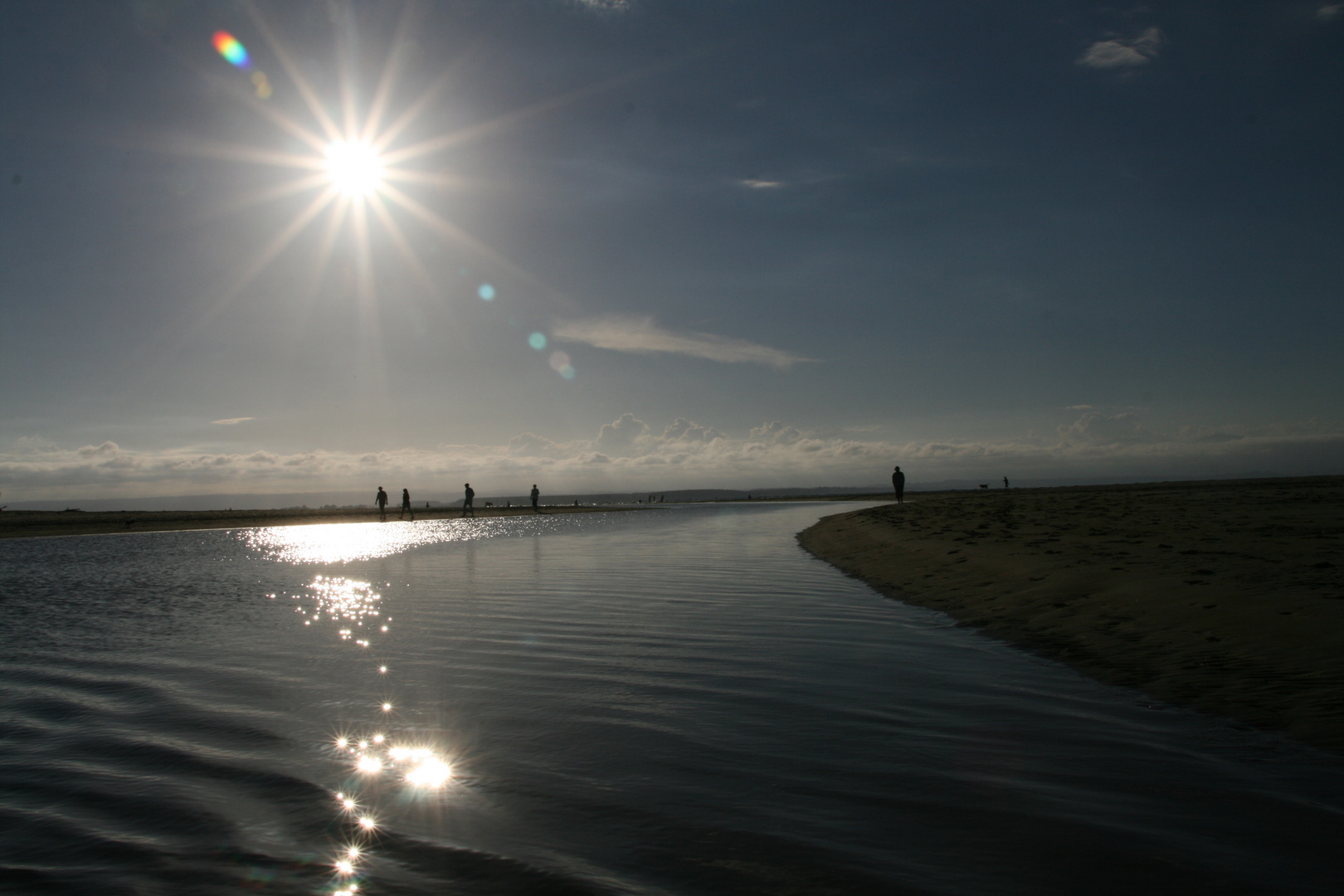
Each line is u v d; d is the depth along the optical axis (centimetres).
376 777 450
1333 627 677
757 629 885
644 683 655
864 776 443
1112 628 782
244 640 861
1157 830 367
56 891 321
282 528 4241
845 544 1975
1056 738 499
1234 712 528
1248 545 1259
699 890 317
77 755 489
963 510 2764
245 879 332
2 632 916
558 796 420
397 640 852
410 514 5188
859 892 314
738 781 438
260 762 477
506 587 1300
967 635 828
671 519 4531
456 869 339
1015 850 350
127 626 959
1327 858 337
